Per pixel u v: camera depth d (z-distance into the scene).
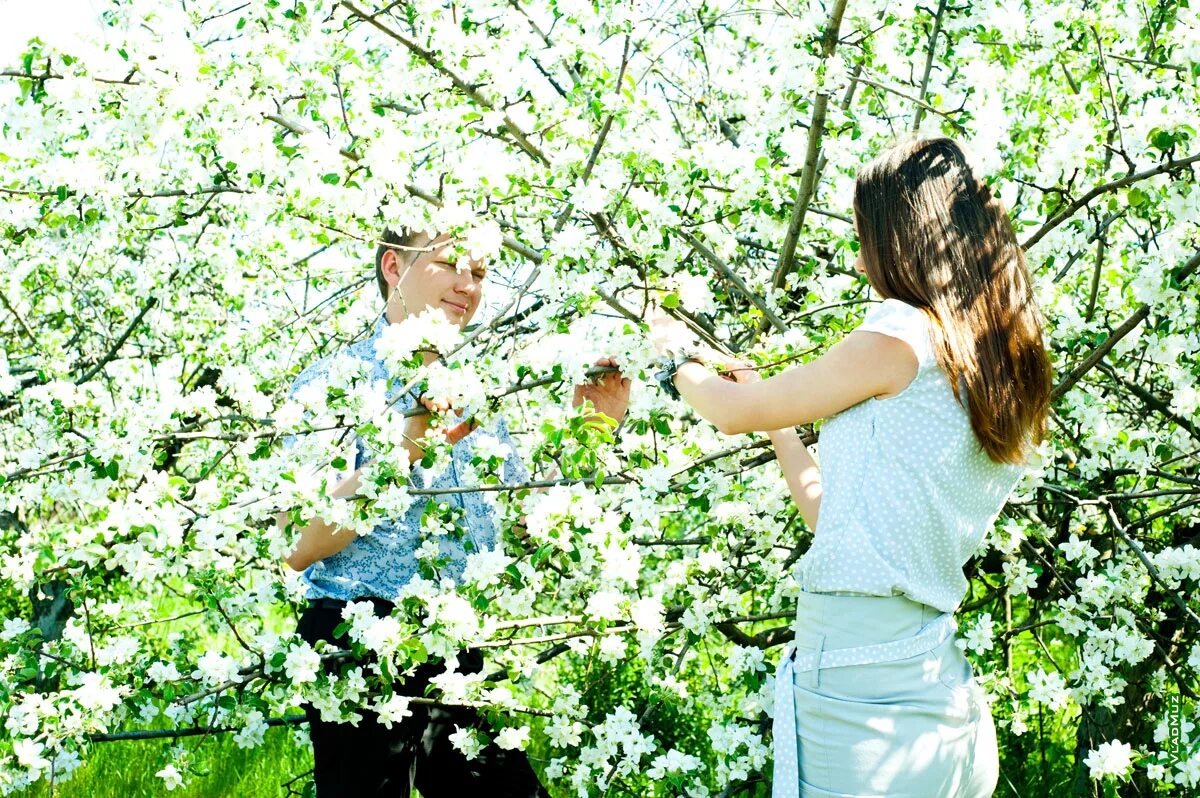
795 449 2.09
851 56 2.85
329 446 2.21
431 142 2.65
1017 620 3.70
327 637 2.29
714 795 2.69
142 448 2.26
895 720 1.74
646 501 2.26
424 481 2.30
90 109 2.31
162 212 3.37
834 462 1.82
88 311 4.45
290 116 2.80
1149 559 2.62
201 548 2.24
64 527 2.28
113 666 2.46
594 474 2.37
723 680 3.01
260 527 2.50
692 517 3.44
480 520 2.50
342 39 2.66
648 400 2.31
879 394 1.77
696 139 3.78
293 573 2.61
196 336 4.16
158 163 2.74
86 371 4.09
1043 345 1.83
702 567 2.64
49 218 2.64
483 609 2.18
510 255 2.80
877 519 1.75
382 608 2.31
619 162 2.57
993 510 1.87
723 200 2.77
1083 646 2.76
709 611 2.64
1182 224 2.54
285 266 3.53
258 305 4.13
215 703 2.48
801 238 3.14
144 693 2.35
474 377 2.13
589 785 2.48
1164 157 2.40
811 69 2.71
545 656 2.90
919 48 3.16
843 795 1.75
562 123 2.71
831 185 3.06
